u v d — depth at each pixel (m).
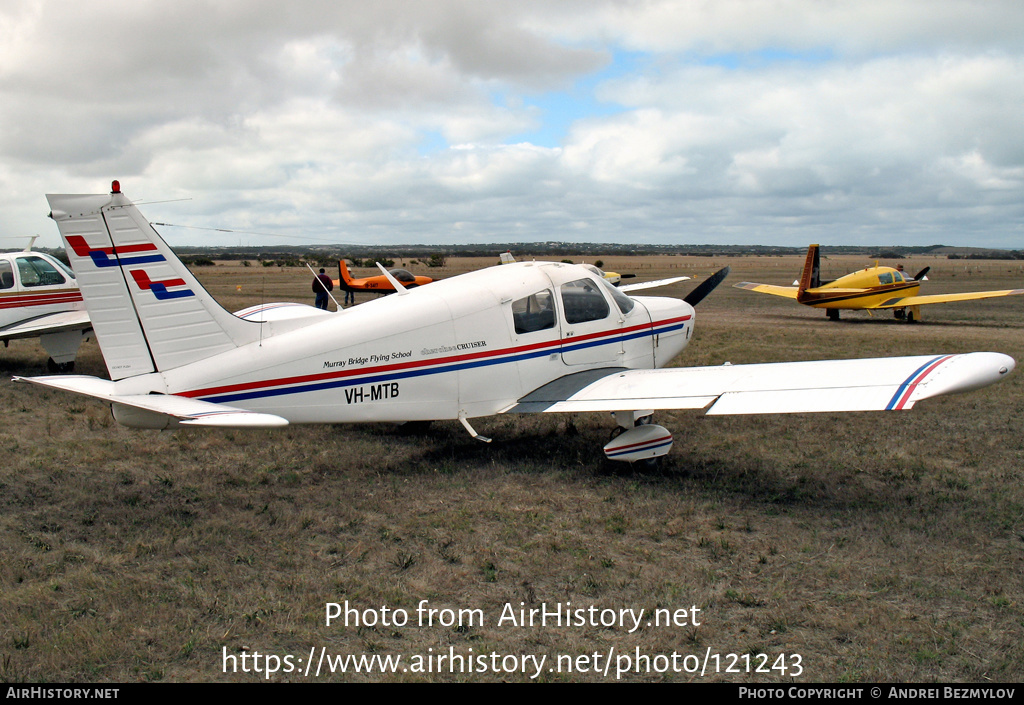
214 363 5.89
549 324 7.32
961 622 3.93
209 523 5.32
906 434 8.08
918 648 3.69
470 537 5.12
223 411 5.23
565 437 8.17
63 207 5.40
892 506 5.73
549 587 4.38
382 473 6.69
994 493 5.98
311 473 6.69
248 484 6.32
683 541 5.09
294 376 6.12
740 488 6.25
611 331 7.80
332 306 24.62
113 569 4.55
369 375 6.39
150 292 5.71
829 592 4.30
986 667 3.52
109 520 5.37
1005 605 4.13
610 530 5.26
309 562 4.71
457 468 6.87
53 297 11.41
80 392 5.55
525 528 5.29
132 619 3.91
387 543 5.03
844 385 5.59
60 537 5.04
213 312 5.93
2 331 10.80
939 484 6.31
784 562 4.72
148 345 5.74
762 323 20.62
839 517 5.53
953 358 5.37
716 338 15.99
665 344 8.43
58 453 7.04
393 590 4.28
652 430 6.77
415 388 6.61
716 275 10.62
